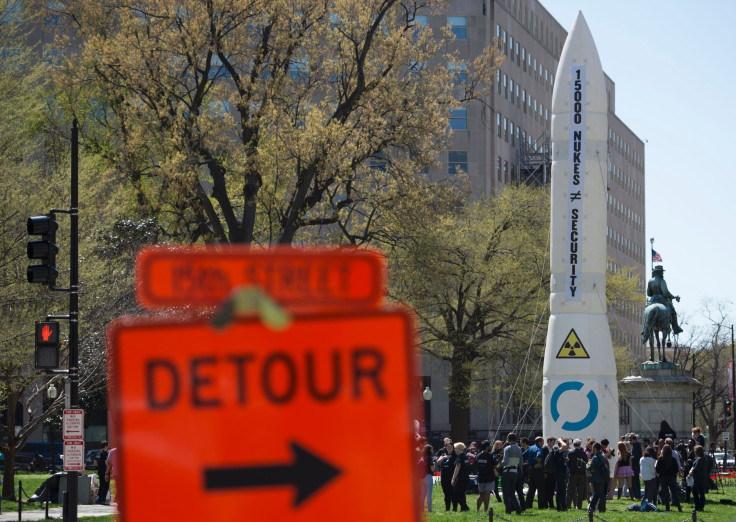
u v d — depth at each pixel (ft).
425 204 198.08
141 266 11.57
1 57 149.18
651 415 250.98
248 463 11.37
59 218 142.72
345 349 11.71
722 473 269.23
